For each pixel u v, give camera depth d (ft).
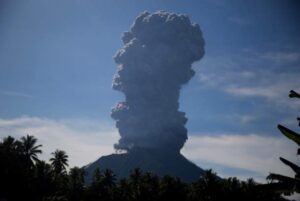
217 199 250.16
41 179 299.58
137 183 287.48
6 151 292.61
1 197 274.16
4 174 276.41
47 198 276.00
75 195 305.12
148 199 263.49
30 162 308.81
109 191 301.22
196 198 261.24
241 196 233.14
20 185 281.33
